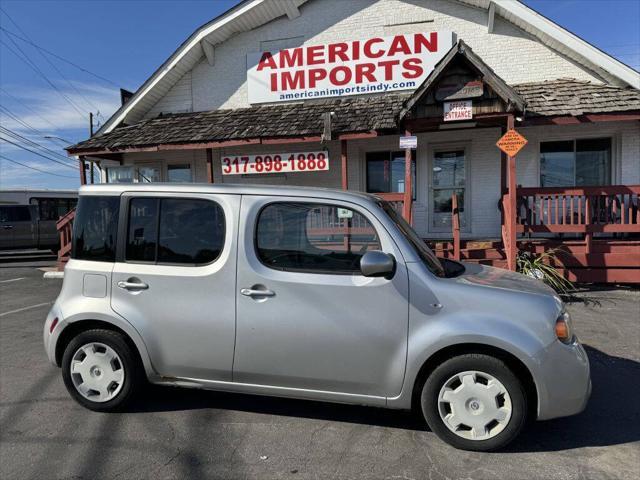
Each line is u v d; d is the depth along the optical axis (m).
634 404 3.91
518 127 9.54
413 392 3.33
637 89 9.40
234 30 12.10
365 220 3.39
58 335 3.81
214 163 12.70
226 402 4.02
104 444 3.31
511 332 3.05
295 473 2.94
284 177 12.10
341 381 3.31
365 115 10.12
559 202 10.19
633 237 9.77
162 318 3.57
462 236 11.06
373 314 3.23
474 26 10.80
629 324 6.24
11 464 3.07
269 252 3.46
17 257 17.58
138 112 12.67
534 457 3.10
